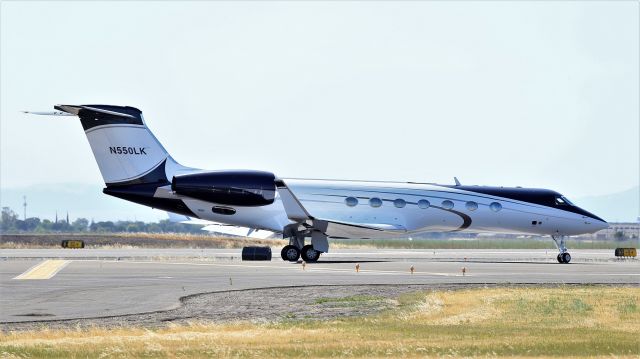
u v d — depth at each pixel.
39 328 55.56
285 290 79.44
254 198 123.88
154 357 42.34
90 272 97.19
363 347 44.94
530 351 43.88
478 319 59.38
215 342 47.34
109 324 57.62
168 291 77.75
